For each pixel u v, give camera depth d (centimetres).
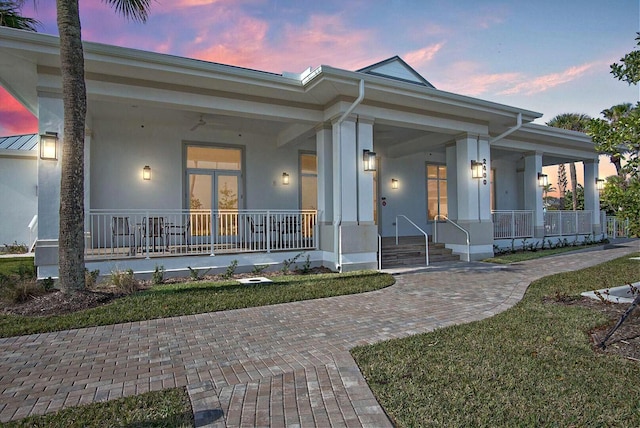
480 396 277
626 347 369
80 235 576
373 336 423
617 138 418
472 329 434
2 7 714
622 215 423
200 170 1070
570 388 287
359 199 867
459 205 1062
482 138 1060
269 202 1151
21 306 542
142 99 725
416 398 276
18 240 1248
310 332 442
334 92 814
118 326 470
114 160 970
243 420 254
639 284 598
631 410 254
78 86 571
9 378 322
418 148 1227
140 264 740
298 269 866
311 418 255
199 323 480
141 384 310
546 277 759
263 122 1002
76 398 286
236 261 798
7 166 1246
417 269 887
